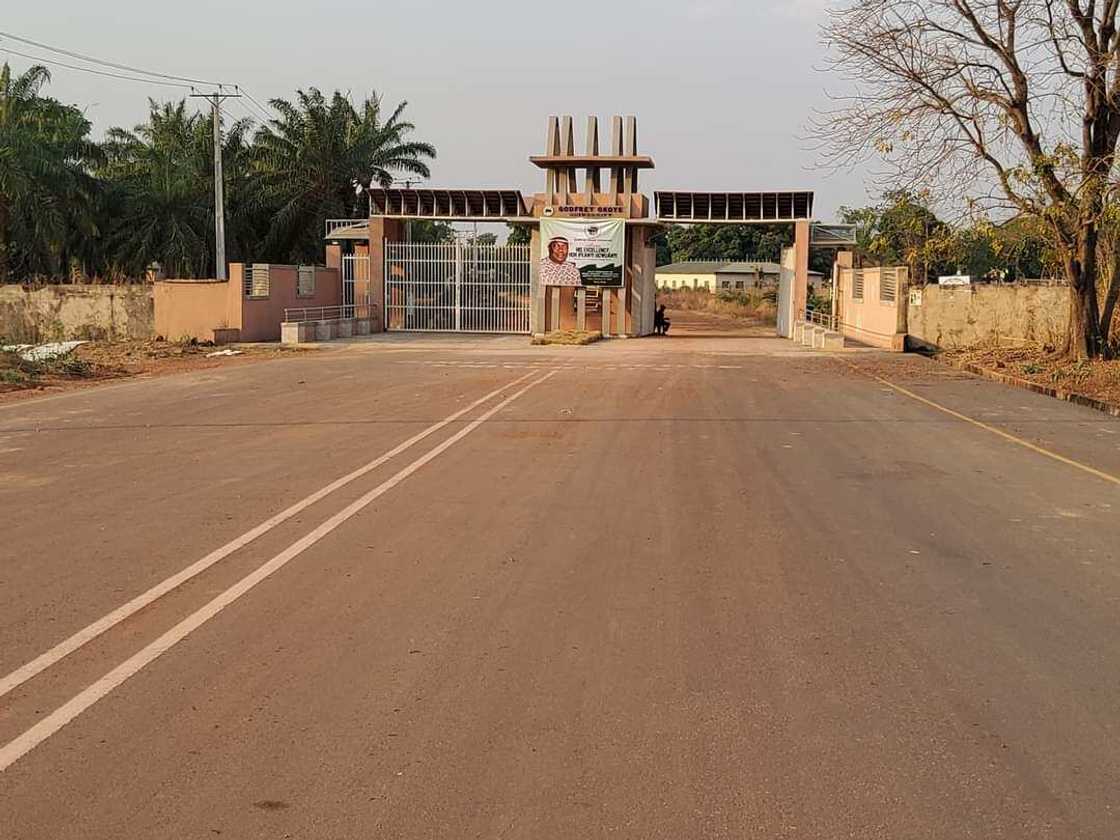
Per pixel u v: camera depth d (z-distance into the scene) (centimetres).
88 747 451
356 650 571
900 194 2309
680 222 3872
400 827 386
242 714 486
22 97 4406
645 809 400
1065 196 2192
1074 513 937
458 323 4125
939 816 396
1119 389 1908
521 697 508
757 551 789
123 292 3678
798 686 525
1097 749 455
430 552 778
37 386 2108
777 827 387
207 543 801
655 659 561
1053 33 2156
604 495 993
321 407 1680
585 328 4000
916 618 635
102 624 611
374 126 5872
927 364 2627
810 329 3491
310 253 5919
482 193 3981
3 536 825
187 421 1519
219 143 4256
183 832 382
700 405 1725
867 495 1008
